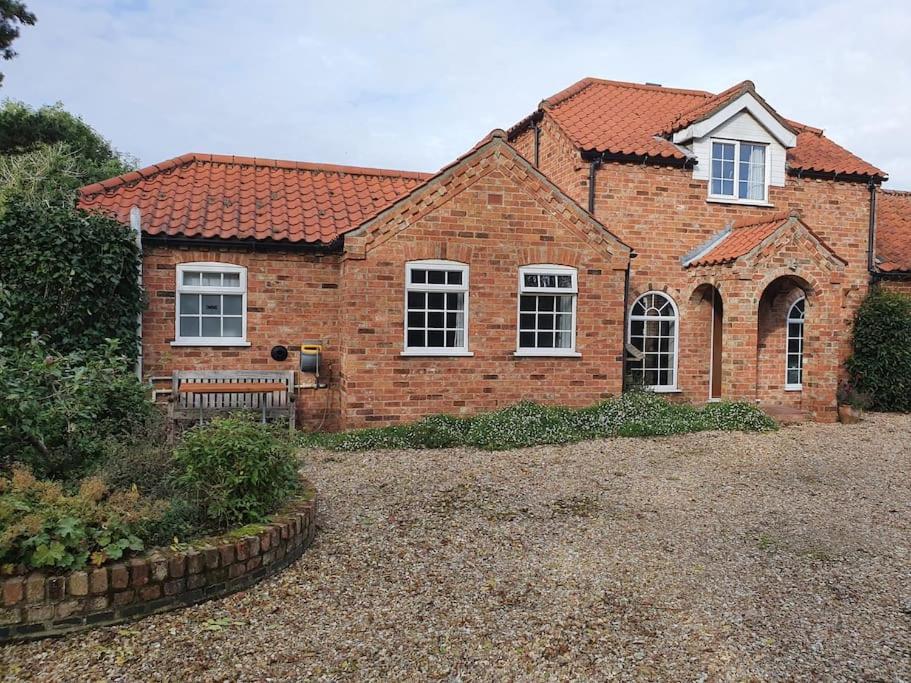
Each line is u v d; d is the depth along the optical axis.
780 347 16.05
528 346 12.91
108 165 30.05
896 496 8.50
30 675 4.04
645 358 15.09
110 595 4.57
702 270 14.51
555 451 10.52
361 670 4.18
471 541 6.49
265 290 12.33
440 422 11.38
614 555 6.20
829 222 16.19
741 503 8.04
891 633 4.80
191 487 5.69
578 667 4.25
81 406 6.26
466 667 4.24
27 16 16.77
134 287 11.31
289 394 11.62
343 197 14.20
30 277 10.38
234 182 13.91
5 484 4.95
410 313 12.19
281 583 5.37
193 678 4.05
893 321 15.81
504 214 12.39
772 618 5.00
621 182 14.66
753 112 15.23
